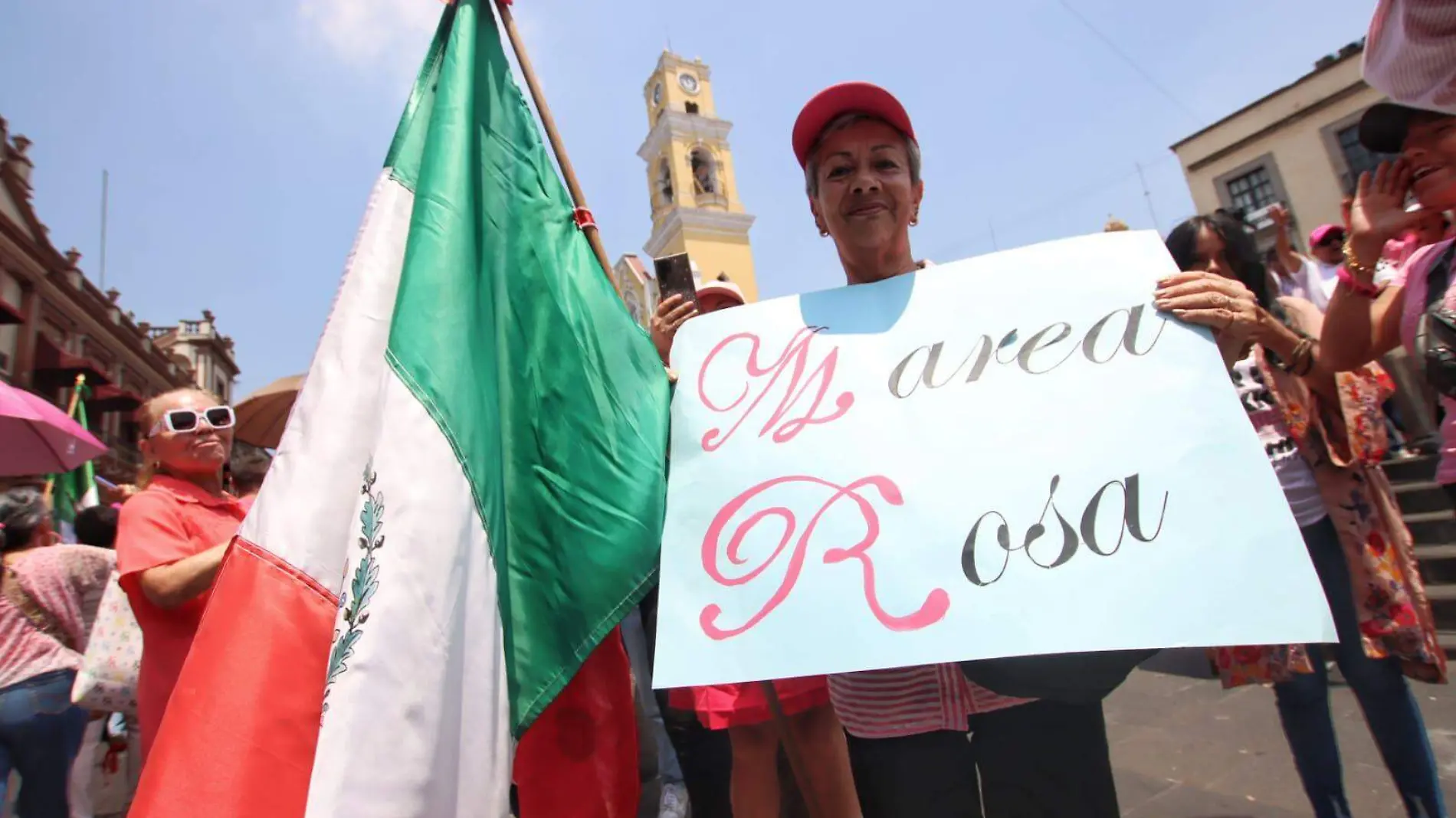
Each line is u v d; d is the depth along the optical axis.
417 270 1.19
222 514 2.07
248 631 1.03
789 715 1.67
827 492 1.20
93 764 3.25
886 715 1.30
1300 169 11.71
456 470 1.09
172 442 2.04
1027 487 1.12
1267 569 0.98
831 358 1.34
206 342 29.25
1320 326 1.89
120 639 2.52
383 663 0.96
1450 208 1.45
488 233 1.38
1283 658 1.88
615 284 1.49
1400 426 6.33
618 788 1.33
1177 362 1.16
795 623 1.10
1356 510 1.89
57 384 17.69
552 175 1.53
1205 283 1.20
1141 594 1.00
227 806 0.93
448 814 0.98
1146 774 2.57
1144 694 3.42
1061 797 1.21
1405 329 1.55
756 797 1.73
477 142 1.42
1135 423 1.13
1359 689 1.86
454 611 1.03
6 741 2.73
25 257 16.62
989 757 1.28
